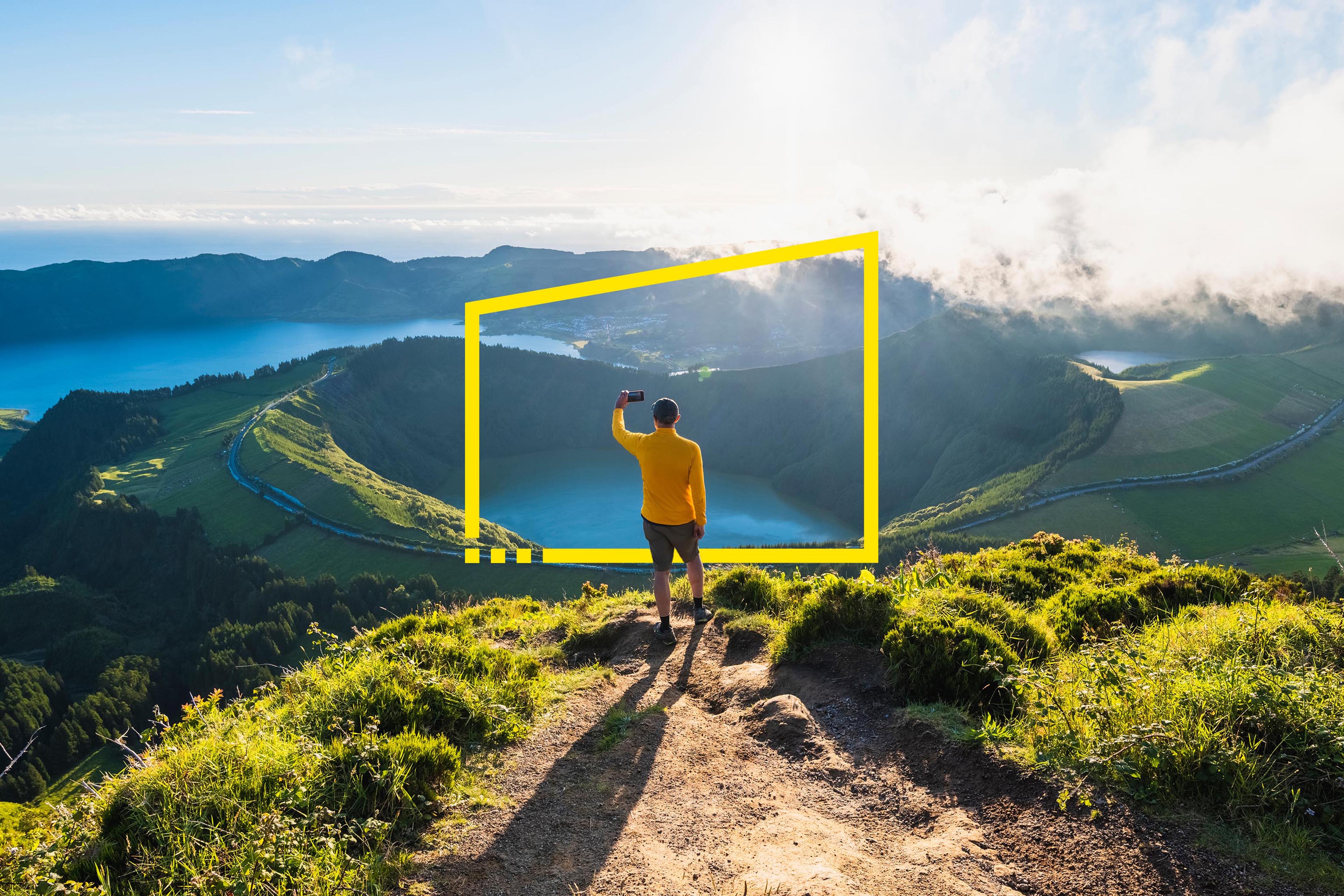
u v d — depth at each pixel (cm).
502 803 363
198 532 13562
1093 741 350
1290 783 302
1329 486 14250
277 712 439
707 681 542
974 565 815
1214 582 678
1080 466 15688
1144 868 280
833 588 559
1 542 16862
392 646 544
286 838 303
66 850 308
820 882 282
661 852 322
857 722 441
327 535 13238
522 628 713
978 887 287
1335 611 496
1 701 8250
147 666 9681
